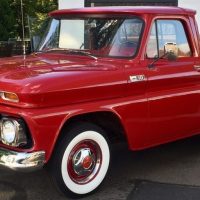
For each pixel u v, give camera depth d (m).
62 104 3.08
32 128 2.96
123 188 3.52
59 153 3.14
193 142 4.74
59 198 3.31
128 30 3.62
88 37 3.80
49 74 3.09
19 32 12.64
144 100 3.50
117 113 3.34
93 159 3.36
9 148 3.07
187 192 3.47
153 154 4.35
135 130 3.48
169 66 3.69
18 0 13.30
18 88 2.95
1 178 3.68
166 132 3.71
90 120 3.34
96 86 3.21
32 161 2.98
